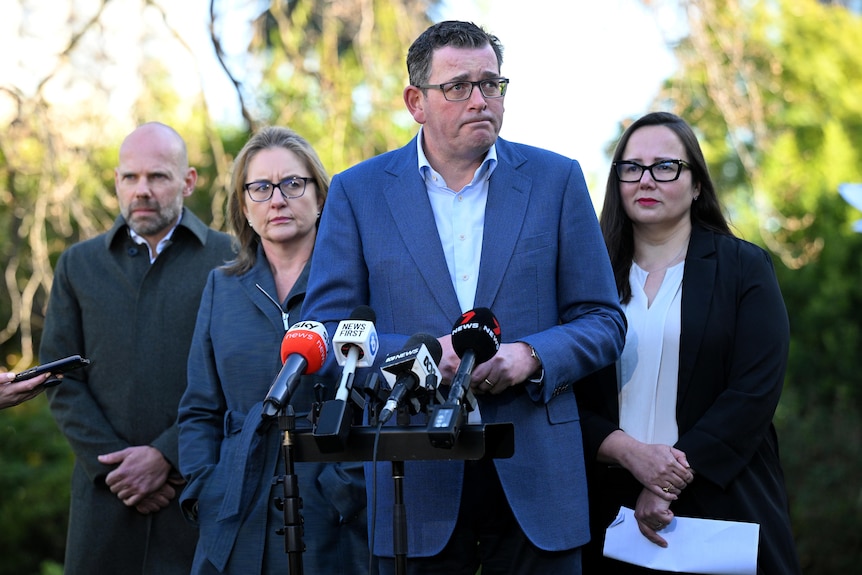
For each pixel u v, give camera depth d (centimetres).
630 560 342
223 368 364
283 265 380
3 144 682
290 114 697
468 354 260
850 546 761
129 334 417
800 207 934
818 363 870
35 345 979
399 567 258
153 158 422
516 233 309
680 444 343
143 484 398
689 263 365
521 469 297
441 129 307
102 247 431
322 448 254
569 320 316
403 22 718
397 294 308
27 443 902
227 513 339
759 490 345
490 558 306
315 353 264
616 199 379
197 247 427
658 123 375
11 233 859
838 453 797
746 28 784
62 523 873
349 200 324
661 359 356
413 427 259
